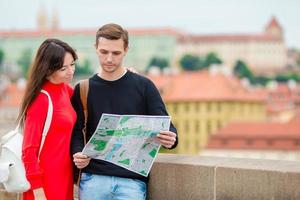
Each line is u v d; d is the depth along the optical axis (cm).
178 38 14450
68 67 349
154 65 14325
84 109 356
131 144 347
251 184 368
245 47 14425
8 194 466
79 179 360
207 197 381
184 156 409
